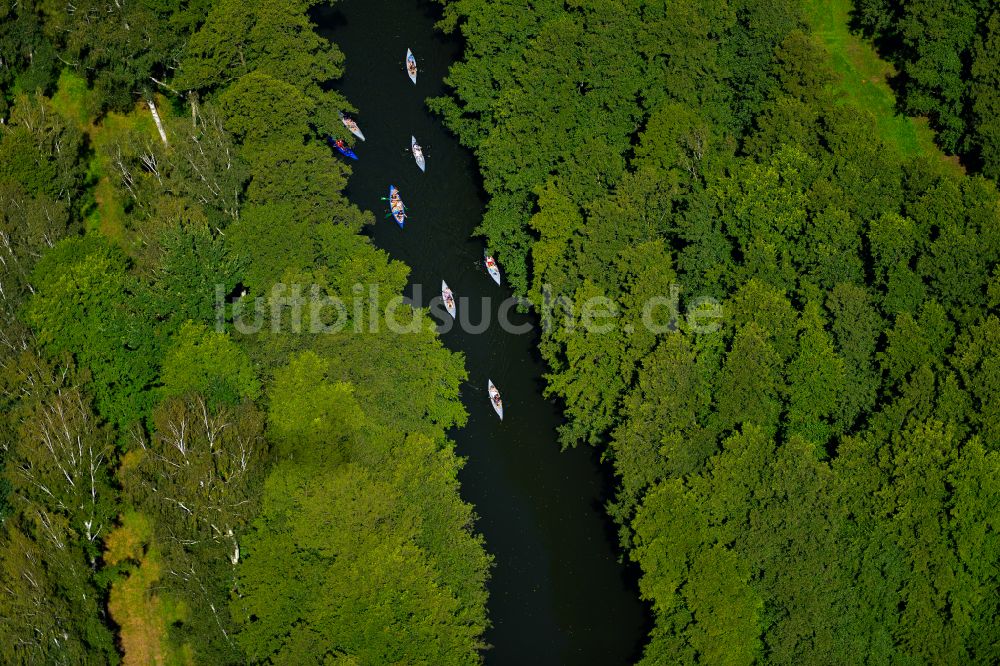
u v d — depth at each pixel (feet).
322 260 636.48
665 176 648.79
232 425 581.94
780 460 580.71
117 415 617.62
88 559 593.01
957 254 617.21
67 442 593.01
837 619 572.10
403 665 544.62
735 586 570.46
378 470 585.63
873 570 576.20
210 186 648.38
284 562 558.97
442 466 600.80
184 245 618.03
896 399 597.93
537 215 652.89
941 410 593.83
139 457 618.03
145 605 602.44
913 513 576.61
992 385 591.78
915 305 620.49
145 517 606.14
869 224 638.94
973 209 629.92
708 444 599.57
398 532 568.41
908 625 572.10
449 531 591.37
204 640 570.87
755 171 641.81
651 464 600.80
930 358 607.37
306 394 584.81
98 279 620.08
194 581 567.59
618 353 622.95
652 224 643.45
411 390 612.70
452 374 628.69
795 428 605.31
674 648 577.84
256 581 558.56
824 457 603.67
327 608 551.59
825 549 574.15
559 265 647.15
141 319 615.57
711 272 633.61
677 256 643.86
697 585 570.46
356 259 620.08
